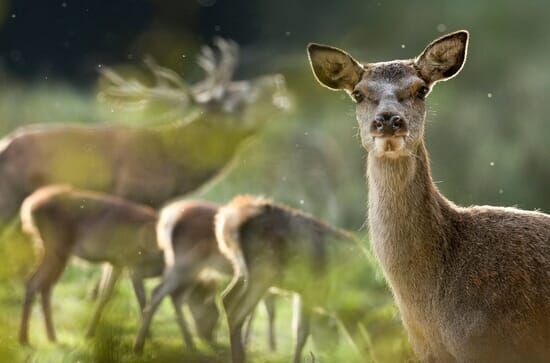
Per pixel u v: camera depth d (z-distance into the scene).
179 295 12.48
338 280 11.57
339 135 24.61
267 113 17.05
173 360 11.02
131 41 30.91
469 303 8.70
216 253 12.67
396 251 8.92
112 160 15.76
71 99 25.83
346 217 22.22
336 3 32.78
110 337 9.30
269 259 11.56
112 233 13.18
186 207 13.04
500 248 8.85
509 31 29.92
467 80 28.98
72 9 30.86
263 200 11.97
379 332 11.30
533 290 8.63
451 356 8.91
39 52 30.61
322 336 11.84
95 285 13.90
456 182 26.22
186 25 31.50
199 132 16.33
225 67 17.58
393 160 8.84
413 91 9.03
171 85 22.59
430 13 31.00
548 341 8.56
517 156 26.38
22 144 15.52
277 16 33.22
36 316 13.44
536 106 27.98
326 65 9.50
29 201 13.61
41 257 13.35
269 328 12.48
